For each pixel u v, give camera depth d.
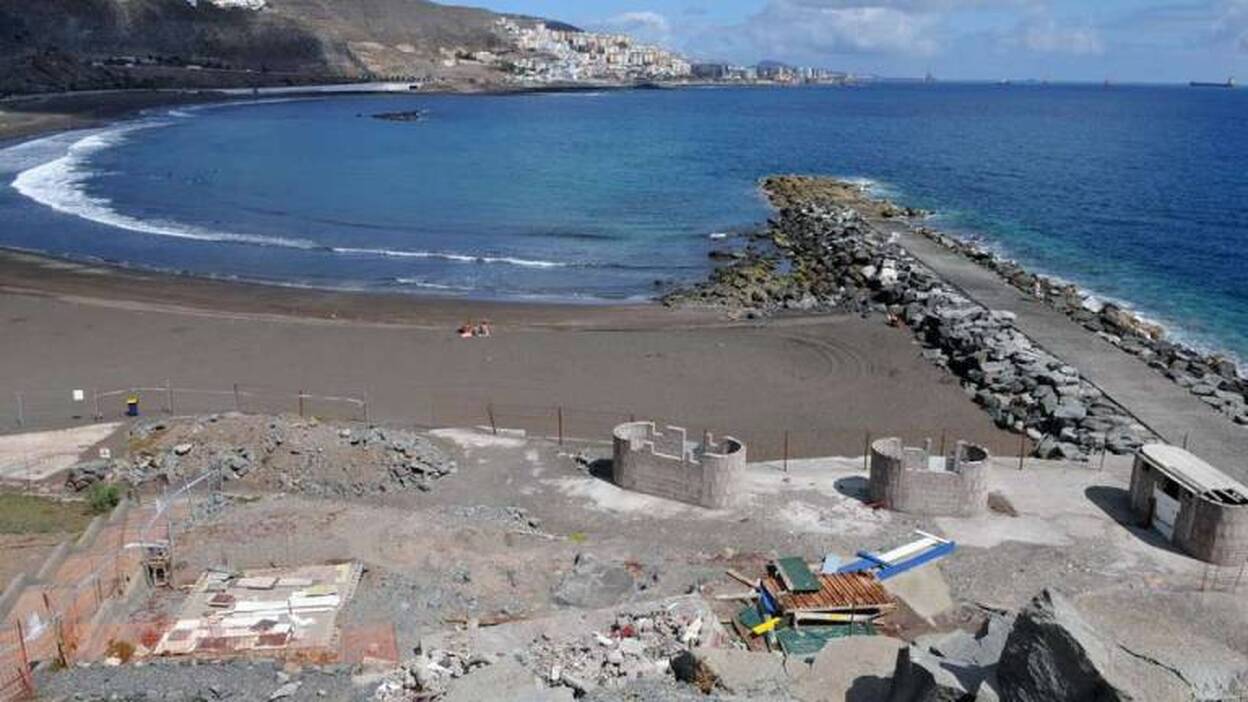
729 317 48.31
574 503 27.48
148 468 29.00
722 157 122.75
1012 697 14.09
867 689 16.73
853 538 25.20
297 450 29.55
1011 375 38.28
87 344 43.06
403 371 40.25
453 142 134.00
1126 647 14.84
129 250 62.62
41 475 29.20
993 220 77.69
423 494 28.22
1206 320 51.28
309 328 45.75
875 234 65.94
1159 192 92.50
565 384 39.00
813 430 34.66
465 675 17.61
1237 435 32.91
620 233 70.69
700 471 26.84
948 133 169.25
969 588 22.92
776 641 20.42
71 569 21.84
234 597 20.92
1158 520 25.55
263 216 74.75
